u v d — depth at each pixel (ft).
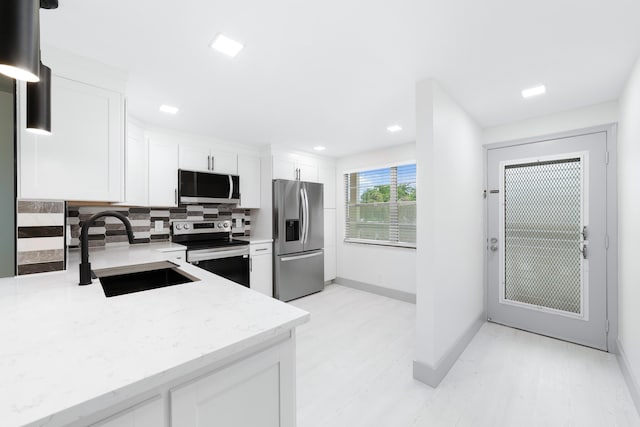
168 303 3.45
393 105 7.47
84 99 5.00
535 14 4.00
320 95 6.81
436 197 6.05
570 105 7.38
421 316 6.12
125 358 2.15
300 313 3.14
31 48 1.63
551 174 8.18
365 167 13.34
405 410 5.30
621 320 6.82
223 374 2.48
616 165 7.06
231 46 4.79
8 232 4.95
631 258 5.88
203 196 10.21
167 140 9.43
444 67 5.50
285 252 11.83
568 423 4.92
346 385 6.07
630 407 5.28
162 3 3.76
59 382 1.85
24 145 4.39
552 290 8.21
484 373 6.46
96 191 5.09
